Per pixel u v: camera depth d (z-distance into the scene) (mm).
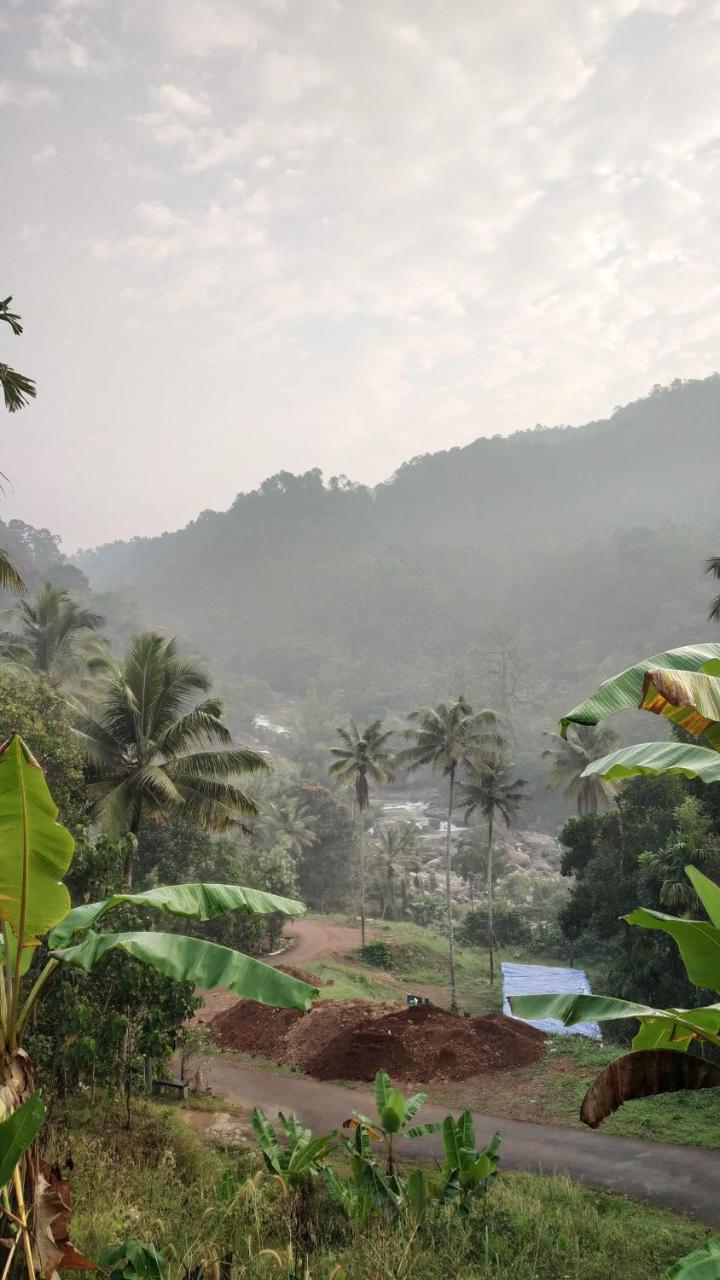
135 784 20109
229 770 20719
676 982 25531
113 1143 11578
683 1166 15234
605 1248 10445
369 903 66625
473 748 39625
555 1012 5207
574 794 47531
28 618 40938
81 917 5008
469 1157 10969
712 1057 20062
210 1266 6441
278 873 45469
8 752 4121
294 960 41625
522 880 74812
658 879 25812
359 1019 25031
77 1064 12023
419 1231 9203
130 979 13000
